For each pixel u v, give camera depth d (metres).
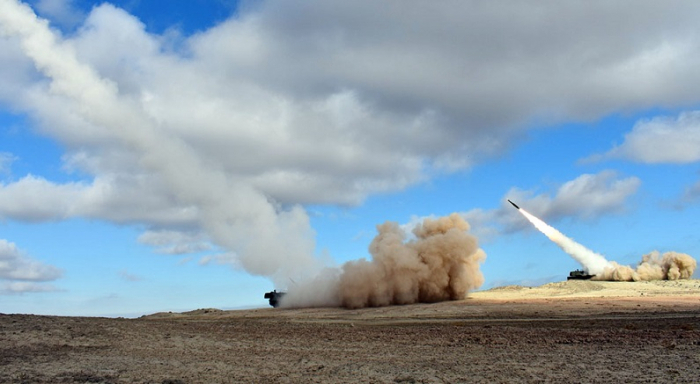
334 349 31.83
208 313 66.94
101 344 33.38
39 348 31.22
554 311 50.25
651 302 55.59
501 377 22.44
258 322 50.22
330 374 24.09
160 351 31.53
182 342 35.16
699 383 20.19
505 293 75.44
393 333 38.81
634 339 31.20
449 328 41.03
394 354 29.50
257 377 23.72
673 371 22.20
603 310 49.34
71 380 23.16
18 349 30.64
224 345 33.97
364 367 25.58
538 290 78.25
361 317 53.75
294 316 57.66
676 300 57.31
